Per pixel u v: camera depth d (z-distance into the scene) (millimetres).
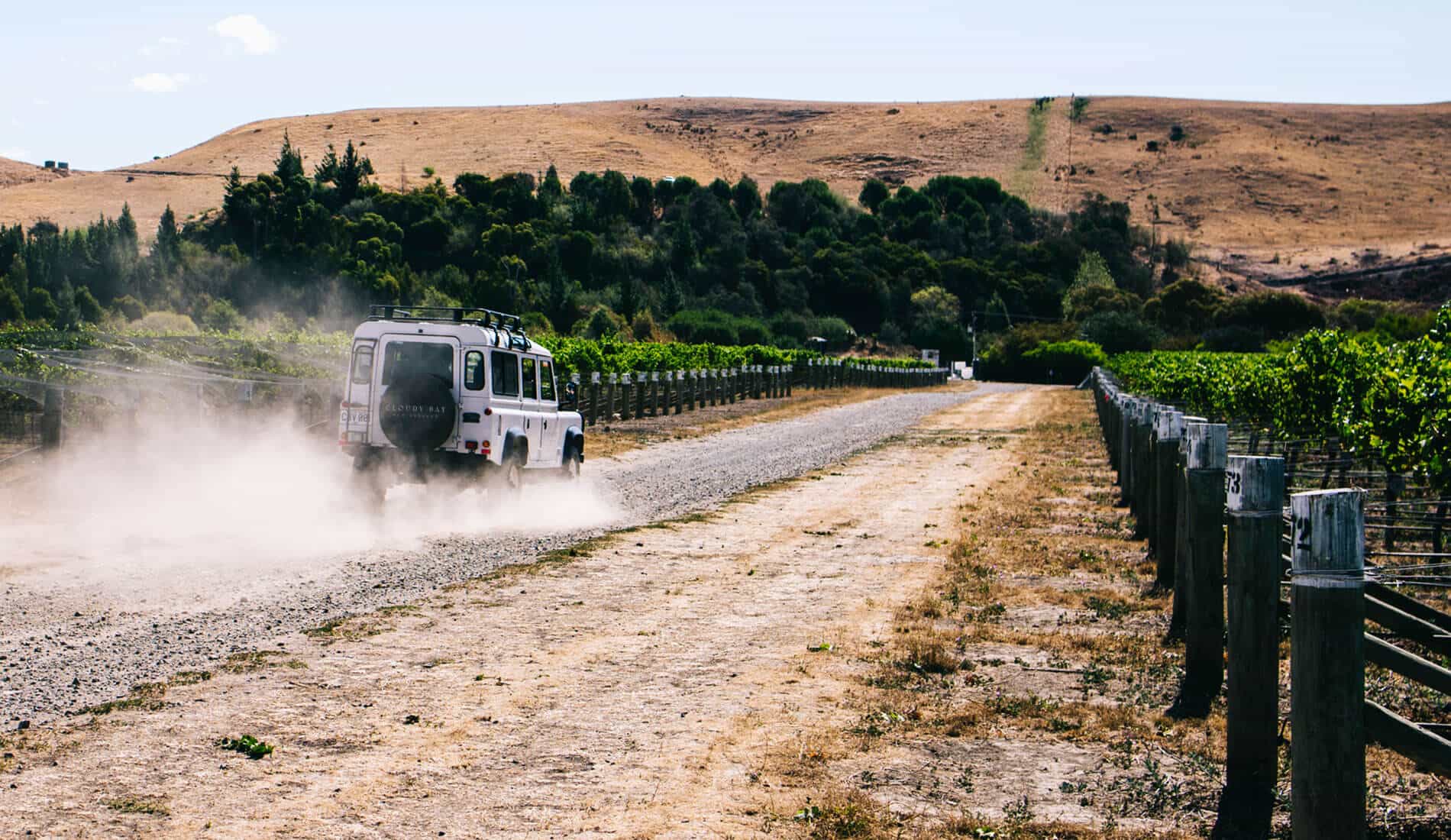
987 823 5602
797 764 6387
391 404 14742
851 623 9789
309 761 6250
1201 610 7824
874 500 18156
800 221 159750
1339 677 4410
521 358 16109
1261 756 6031
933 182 195500
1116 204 190250
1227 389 24859
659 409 38844
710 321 101750
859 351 118875
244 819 5441
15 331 24828
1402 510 14375
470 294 94188
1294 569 4527
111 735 6535
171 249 99125
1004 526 15508
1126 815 5785
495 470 15055
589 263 115250
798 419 38281
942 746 6777
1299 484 18031
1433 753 4281
